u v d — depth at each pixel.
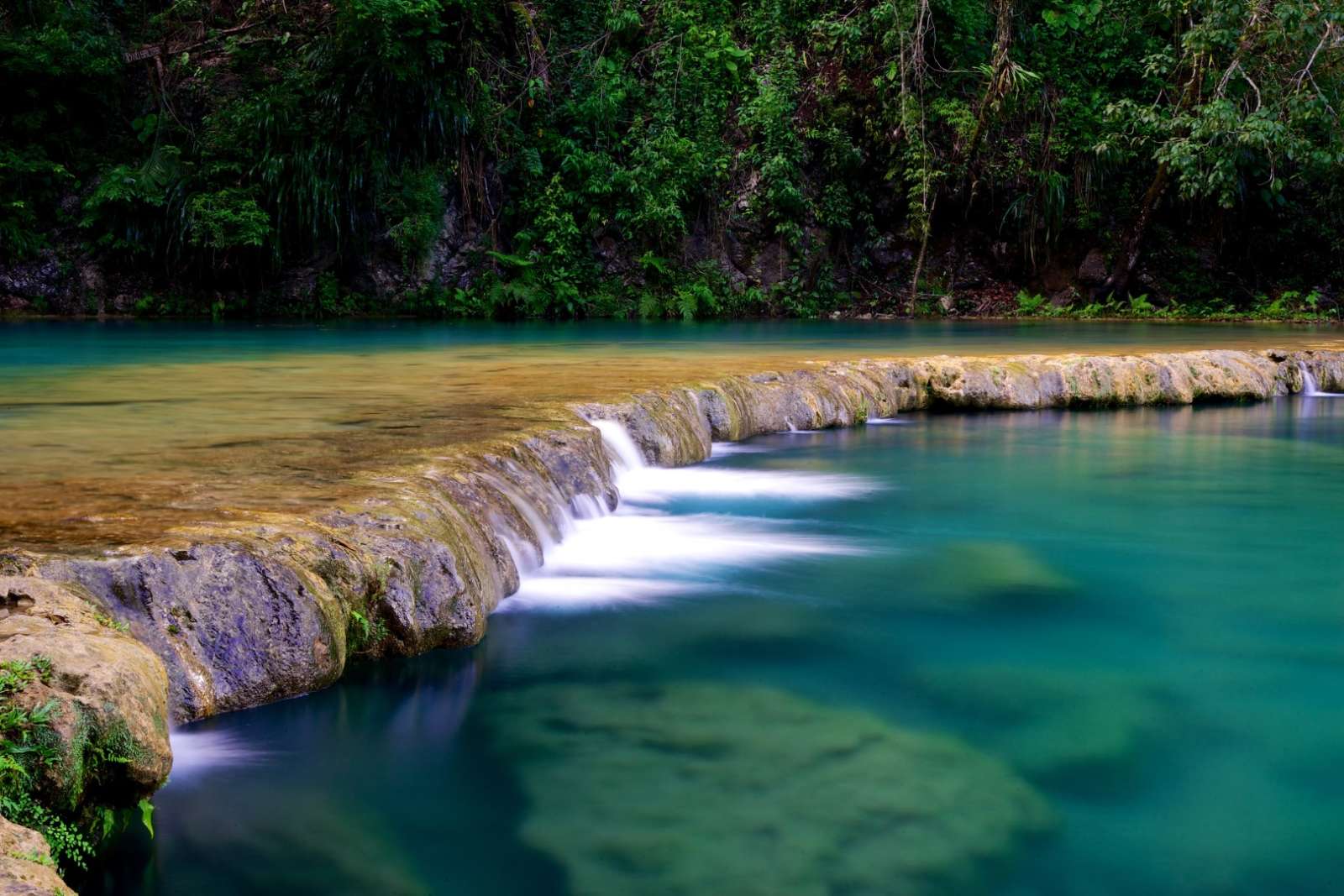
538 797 3.31
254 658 3.61
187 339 14.63
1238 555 6.32
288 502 4.30
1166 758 3.69
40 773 2.46
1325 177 24.75
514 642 4.57
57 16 20.44
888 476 8.43
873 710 4.04
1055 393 12.02
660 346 14.00
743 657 4.55
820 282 24.66
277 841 3.02
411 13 19.89
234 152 20.12
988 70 23.67
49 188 20.05
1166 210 25.86
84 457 5.18
